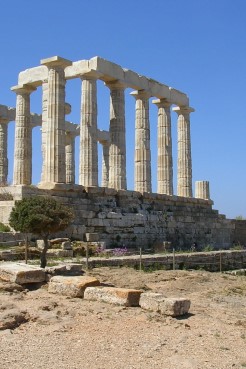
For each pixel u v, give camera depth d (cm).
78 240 3041
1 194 3023
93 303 1429
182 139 4647
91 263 2355
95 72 3519
